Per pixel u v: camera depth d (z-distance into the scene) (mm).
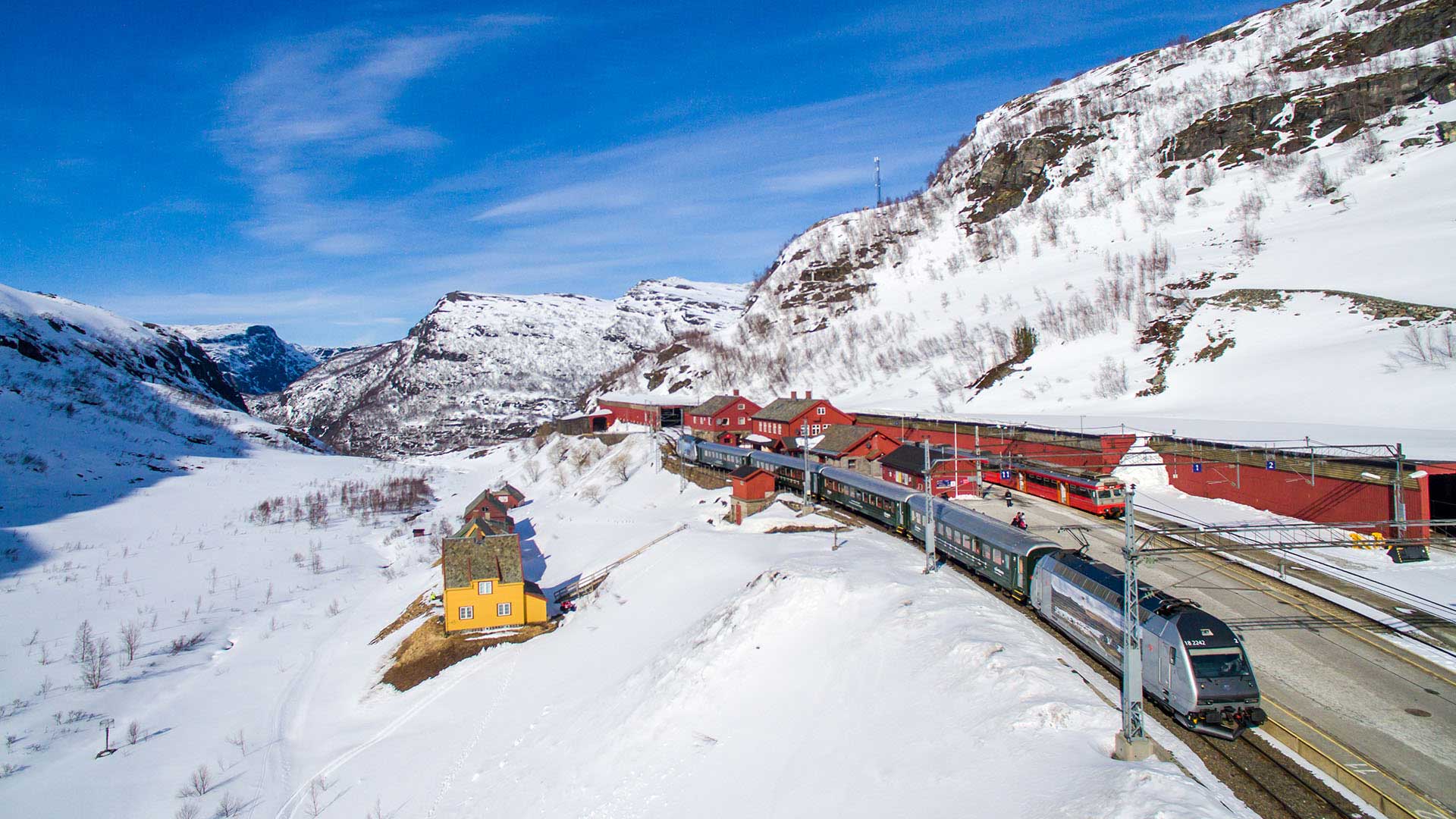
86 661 62562
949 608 36625
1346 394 67750
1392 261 91188
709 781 30812
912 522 51938
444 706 48625
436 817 35250
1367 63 154875
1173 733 24922
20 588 79375
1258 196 138375
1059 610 33156
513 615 58906
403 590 77188
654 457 112188
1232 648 25141
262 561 92438
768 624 40031
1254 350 85812
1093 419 78125
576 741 37844
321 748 46719
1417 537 41312
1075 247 161125
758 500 71312
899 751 27562
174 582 83812
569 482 122688
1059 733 25109
